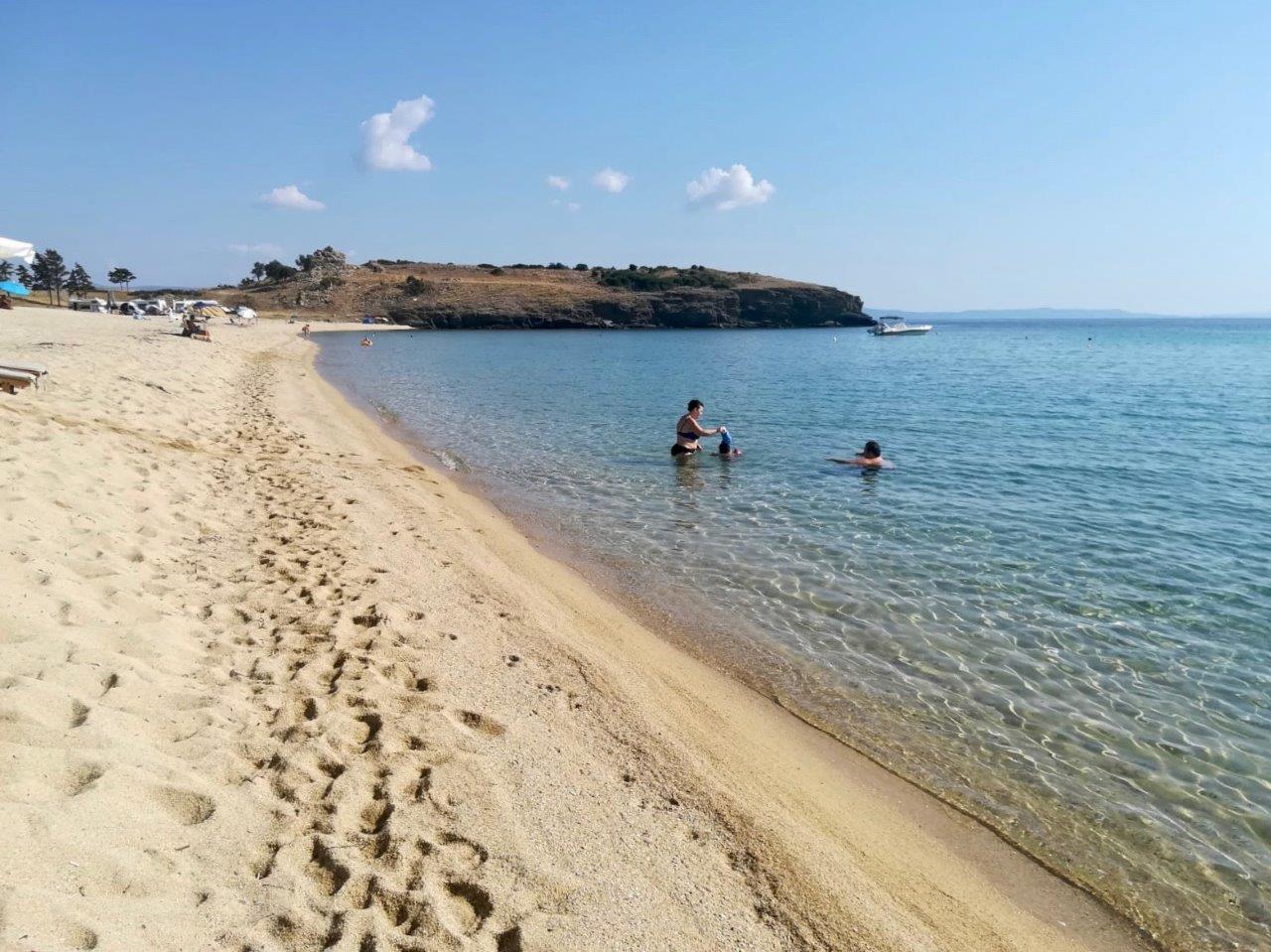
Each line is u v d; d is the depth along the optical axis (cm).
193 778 406
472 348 6931
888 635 820
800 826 498
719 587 955
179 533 825
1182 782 579
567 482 1528
